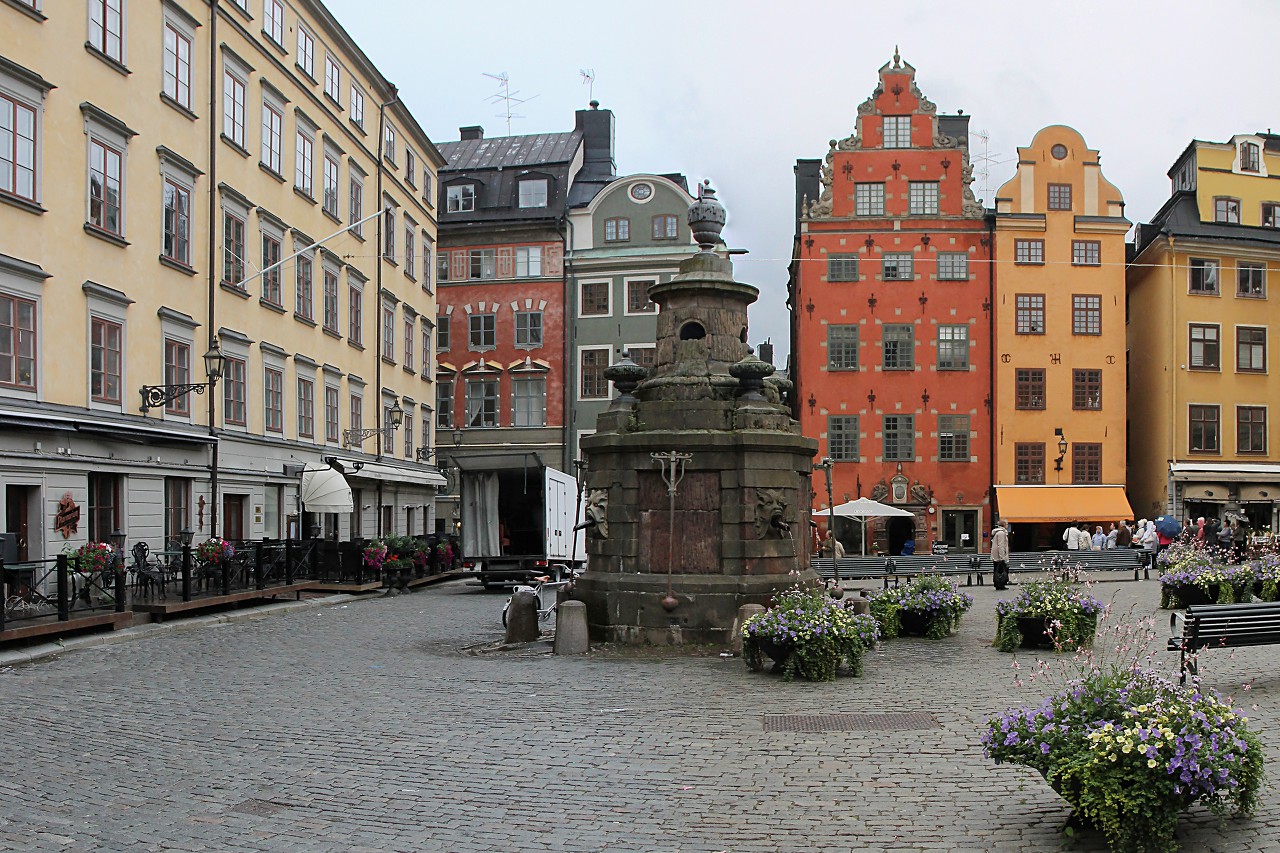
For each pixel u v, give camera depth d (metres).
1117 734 6.89
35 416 21.59
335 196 39.41
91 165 24.16
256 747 10.24
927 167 50.28
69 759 9.78
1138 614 20.97
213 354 25.14
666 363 18.12
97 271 24.27
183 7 28.23
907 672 14.22
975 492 49.38
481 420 56.72
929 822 7.66
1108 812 6.75
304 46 36.62
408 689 13.45
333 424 38.94
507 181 58.69
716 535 16.91
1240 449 49.31
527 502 34.06
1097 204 49.84
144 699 12.80
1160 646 16.16
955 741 10.07
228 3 30.81
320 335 37.62
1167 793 6.75
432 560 38.44
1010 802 8.11
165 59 27.44
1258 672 13.76
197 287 28.86
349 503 33.94
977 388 49.59
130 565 23.88
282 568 27.33
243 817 8.01
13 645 16.98
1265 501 49.00
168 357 27.41
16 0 21.75
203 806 8.29
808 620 13.82
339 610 25.48
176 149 27.83
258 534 32.03
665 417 17.31
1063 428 49.38
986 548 49.16
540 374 56.19
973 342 49.72
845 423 49.91
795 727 10.84
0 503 20.69
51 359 22.58
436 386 56.31
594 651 16.41
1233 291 49.59
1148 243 50.91
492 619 23.05
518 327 56.62
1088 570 33.50
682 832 7.56
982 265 49.81
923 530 49.19
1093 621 16.05
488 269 57.03
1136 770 6.79
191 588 23.52
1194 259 49.38
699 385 17.52
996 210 49.75
